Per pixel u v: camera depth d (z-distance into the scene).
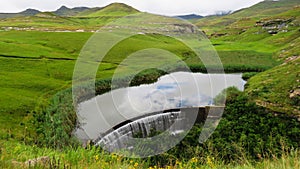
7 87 45.97
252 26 171.00
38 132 28.14
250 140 21.11
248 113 27.34
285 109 29.92
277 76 43.28
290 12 161.25
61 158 6.54
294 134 24.42
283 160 5.79
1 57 66.62
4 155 5.91
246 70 63.03
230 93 31.88
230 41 147.38
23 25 152.12
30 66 63.03
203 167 7.65
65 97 37.19
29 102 38.19
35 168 5.17
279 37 121.00
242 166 7.06
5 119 31.92
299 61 48.00
